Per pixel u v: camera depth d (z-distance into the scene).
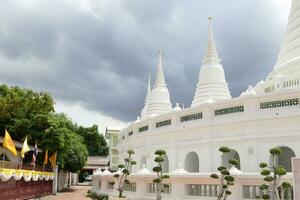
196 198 31.84
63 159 60.31
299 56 44.06
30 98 51.16
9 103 49.81
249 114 35.69
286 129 33.72
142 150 50.62
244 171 35.06
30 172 41.28
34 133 47.34
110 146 107.00
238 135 36.47
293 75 41.53
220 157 37.47
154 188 36.91
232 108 37.66
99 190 50.38
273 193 25.81
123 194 42.34
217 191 30.78
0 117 49.66
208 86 51.09
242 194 29.23
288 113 33.62
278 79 42.56
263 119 34.72
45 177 49.84
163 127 45.94
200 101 50.78
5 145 33.69
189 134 41.53
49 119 47.94
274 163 31.84
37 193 48.53
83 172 116.31
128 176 40.31
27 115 50.34
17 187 39.22
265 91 45.59
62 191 66.31
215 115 39.12
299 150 32.69
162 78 63.28
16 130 47.25
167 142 44.62
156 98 61.69
